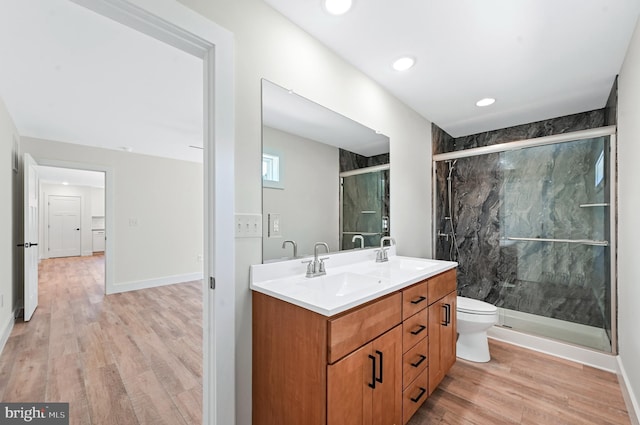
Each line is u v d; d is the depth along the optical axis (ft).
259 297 4.34
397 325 4.50
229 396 4.04
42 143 11.62
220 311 3.97
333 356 3.38
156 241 14.73
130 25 3.44
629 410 5.25
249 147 4.47
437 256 10.30
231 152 4.11
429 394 5.37
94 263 22.13
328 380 3.35
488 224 10.66
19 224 10.74
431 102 8.39
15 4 4.41
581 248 8.73
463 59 6.17
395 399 4.42
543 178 9.45
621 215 6.44
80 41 5.40
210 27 3.88
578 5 4.57
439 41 5.56
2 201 8.27
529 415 5.19
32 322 9.50
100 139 11.72
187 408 5.26
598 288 8.29
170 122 9.71
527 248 9.84
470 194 11.07
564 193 9.04
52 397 5.55
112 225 13.30
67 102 8.08
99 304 11.48
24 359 7.01
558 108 8.79
